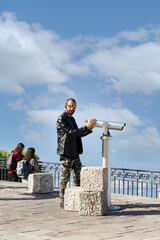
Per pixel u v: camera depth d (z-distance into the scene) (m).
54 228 4.63
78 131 6.12
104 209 5.78
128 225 4.90
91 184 5.75
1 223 4.91
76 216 5.59
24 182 11.33
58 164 11.68
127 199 7.78
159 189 8.91
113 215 5.75
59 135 6.30
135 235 4.28
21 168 10.73
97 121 6.39
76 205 6.02
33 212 5.88
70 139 6.23
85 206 5.68
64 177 6.35
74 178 6.50
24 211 5.96
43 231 4.43
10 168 11.70
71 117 6.49
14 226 4.73
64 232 4.39
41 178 8.59
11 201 7.15
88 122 6.25
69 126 6.28
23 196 8.02
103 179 5.73
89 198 5.68
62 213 5.84
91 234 4.29
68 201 6.09
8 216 5.46
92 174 5.76
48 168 11.94
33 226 4.74
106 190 5.89
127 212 6.04
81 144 6.46
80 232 4.40
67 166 6.31
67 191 6.12
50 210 6.11
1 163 14.27
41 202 7.07
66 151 6.20
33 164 10.80
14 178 11.68
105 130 6.39
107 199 6.32
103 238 4.08
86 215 5.66
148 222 5.16
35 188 8.58
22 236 4.13
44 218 5.36
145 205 6.82
